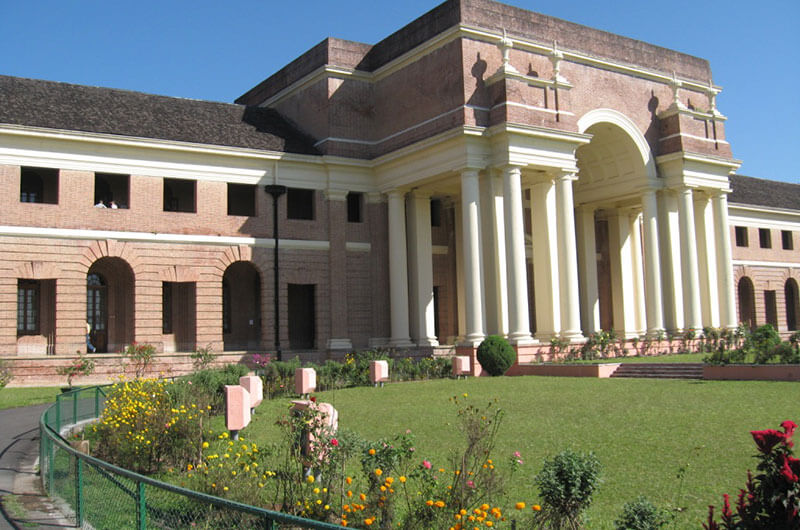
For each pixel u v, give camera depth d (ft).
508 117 100.07
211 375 70.33
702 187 125.08
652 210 121.70
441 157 105.29
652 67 124.98
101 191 109.29
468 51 103.40
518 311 98.89
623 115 119.44
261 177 112.37
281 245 112.68
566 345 101.55
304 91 123.44
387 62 117.50
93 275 108.68
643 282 135.23
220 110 120.26
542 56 110.52
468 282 99.96
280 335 111.34
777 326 178.29
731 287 127.44
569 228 105.40
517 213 99.76
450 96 104.58
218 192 109.09
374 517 27.43
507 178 100.63
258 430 55.21
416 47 110.32
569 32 115.24
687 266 120.37
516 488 36.14
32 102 101.71
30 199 104.27
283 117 128.57
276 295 110.93
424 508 27.86
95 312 108.27
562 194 105.60
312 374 76.95
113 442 45.37
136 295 102.22
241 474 35.35
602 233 146.30
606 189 127.75
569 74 113.80
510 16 108.58
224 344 118.11
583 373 86.74
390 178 115.85
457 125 101.91
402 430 52.95
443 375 92.32
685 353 112.27
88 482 30.01
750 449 41.83
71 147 99.19
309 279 114.42
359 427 55.36
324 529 17.63
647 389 69.31
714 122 127.54
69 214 98.63
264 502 32.42
